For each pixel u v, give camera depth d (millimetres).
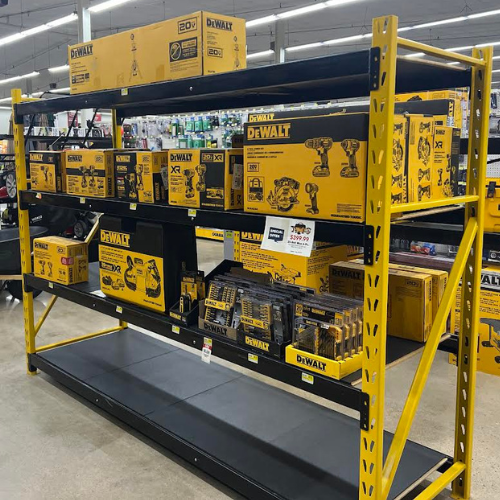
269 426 2549
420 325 2016
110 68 2453
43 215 6102
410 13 12578
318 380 1726
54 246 3109
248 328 2006
